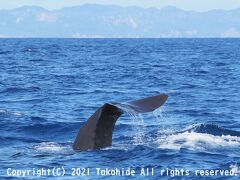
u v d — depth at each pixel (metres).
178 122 32.38
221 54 135.75
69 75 68.56
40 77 65.06
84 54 136.12
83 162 20.59
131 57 120.25
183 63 95.56
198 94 47.03
